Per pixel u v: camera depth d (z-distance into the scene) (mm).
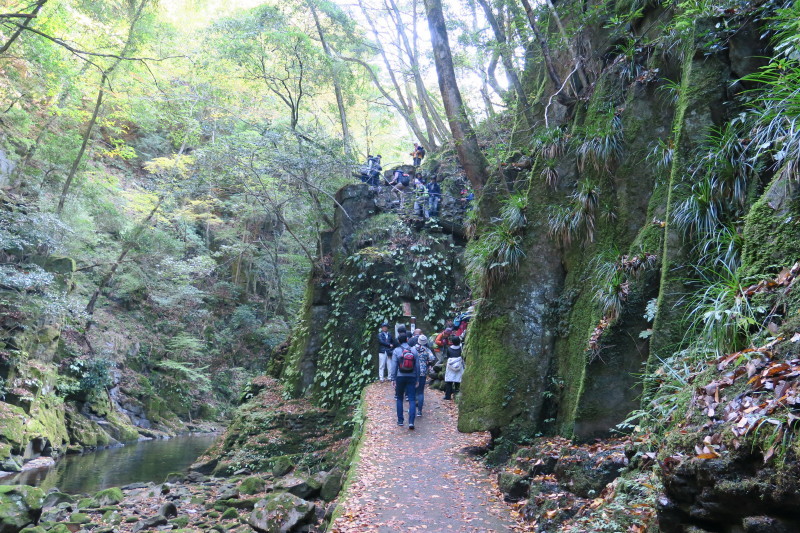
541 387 8094
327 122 29109
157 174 29703
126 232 25688
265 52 19562
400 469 7848
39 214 19062
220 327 33594
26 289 17984
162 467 16438
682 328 5762
